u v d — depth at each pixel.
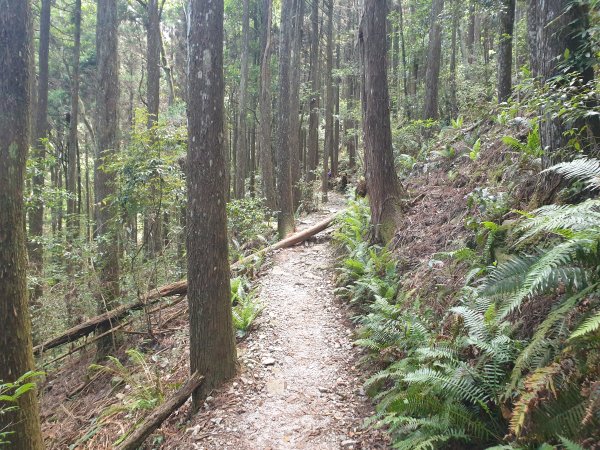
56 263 10.11
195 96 4.84
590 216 2.80
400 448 3.25
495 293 3.11
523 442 2.59
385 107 8.16
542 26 4.51
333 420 4.32
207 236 4.99
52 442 5.94
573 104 3.96
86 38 20.47
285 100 11.77
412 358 4.14
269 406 4.68
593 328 2.26
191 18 4.78
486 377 3.22
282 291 7.95
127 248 8.67
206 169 4.92
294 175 16.62
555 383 2.52
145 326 8.48
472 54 18.20
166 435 4.74
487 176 6.84
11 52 3.68
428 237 6.78
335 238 10.09
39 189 9.35
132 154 7.80
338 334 6.14
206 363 5.11
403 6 22.95
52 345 7.73
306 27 24.64
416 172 10.44
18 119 3.75
